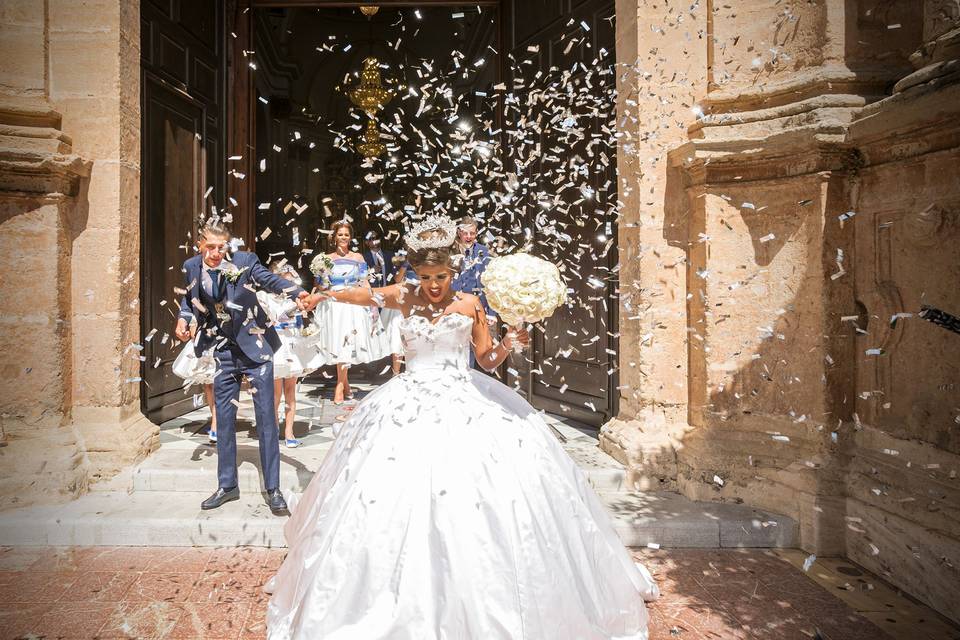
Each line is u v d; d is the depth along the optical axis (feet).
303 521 8.82
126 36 14.53
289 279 12.10
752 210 12.82
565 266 18.21
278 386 16.34
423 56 51.52
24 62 13.94
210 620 8.87
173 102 18.24
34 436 13.37
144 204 16.53
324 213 46.98
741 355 13.06
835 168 11.64
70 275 14.11
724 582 10.26
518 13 20.57
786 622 8.98
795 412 12.42
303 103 50.72
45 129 13.56
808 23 12.44
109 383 14.20
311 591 6.84
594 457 14.58
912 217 10.50
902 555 10.03
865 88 11.92
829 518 11.33
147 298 16.75
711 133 13.11
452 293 8.84
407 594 6.66
